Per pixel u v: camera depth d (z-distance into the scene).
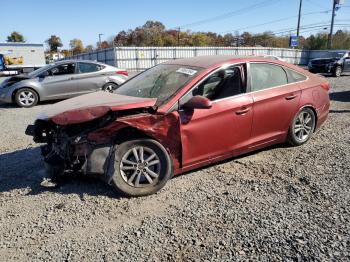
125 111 3.65
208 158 4.14
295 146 5.25
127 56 38.41
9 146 6.06
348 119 7.20
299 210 3.32
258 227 3.05
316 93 5.28
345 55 21.19
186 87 3.94
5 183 4.26
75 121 3.49
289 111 4.86
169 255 2.73
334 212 3.26
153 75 4.64
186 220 3.23
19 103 10.69
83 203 3.63
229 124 4.18
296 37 47.59
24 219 3.37
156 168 3.80
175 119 3.76
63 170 3.81
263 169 4.40
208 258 2.67
